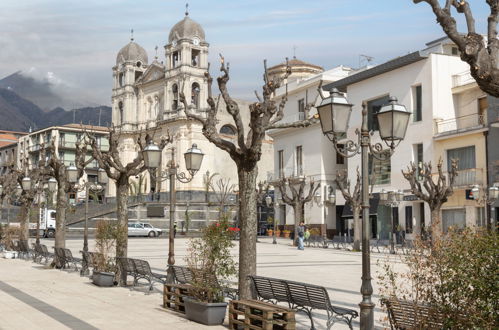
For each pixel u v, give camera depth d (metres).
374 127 42.41
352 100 44.66
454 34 7.60
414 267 8.09
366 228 8.55
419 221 38.50
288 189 53.22
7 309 12.35
